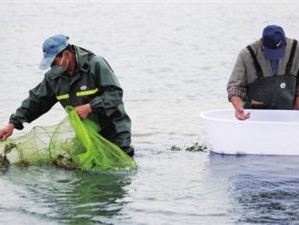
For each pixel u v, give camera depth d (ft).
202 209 36.32
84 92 44.37
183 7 135.33
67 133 44.37
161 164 44.16
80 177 41.98
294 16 120.67
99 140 43.65
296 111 46.26
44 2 147.13
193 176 41.57
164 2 142.72
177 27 112.78
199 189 39.29
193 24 115.55
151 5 139.95
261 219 34.94
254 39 100.37
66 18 126.11
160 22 118.83
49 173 42.88
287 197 37.78
